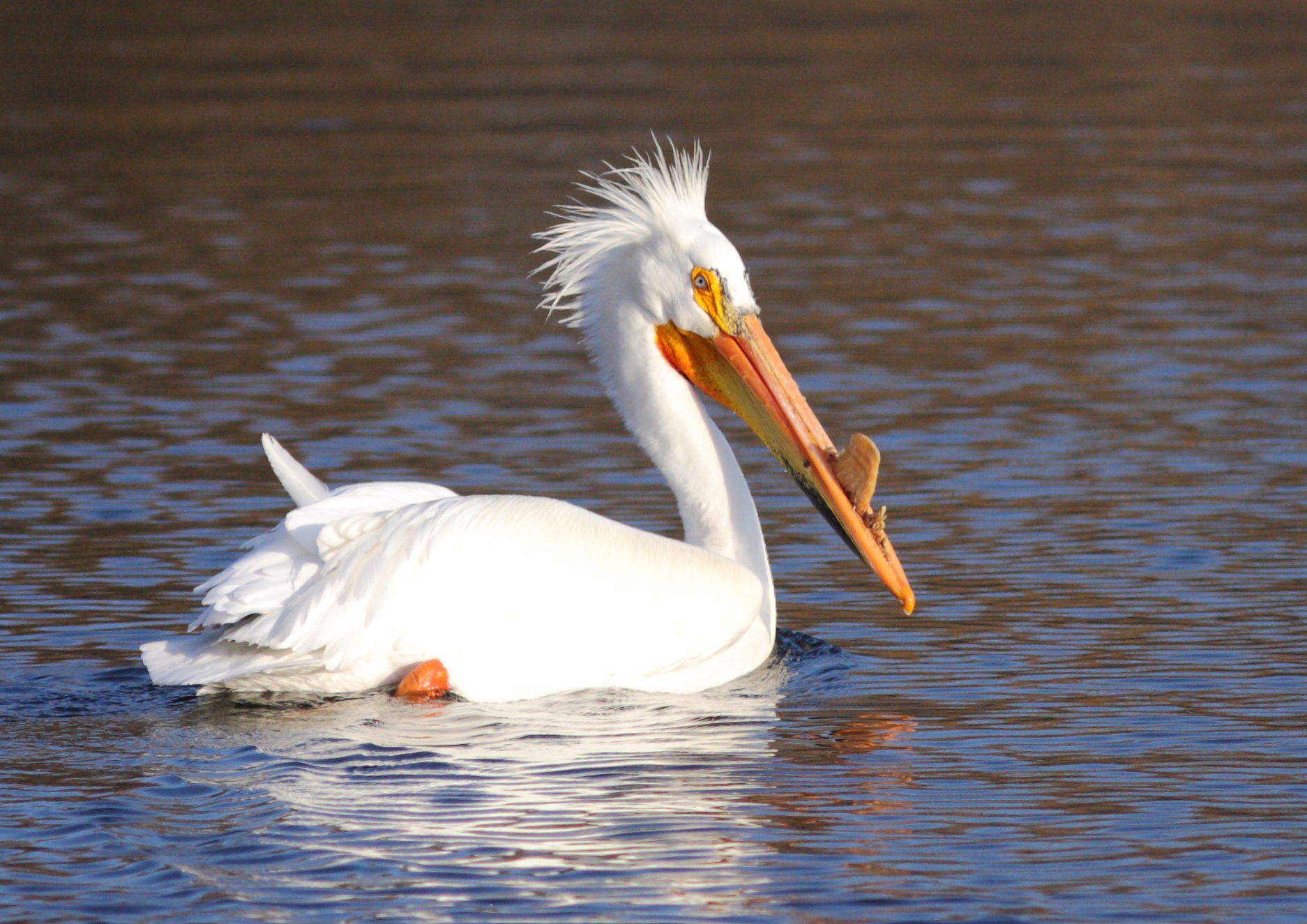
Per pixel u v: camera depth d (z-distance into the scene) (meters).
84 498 15.45
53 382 19.61
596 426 17.98
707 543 12.38
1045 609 12.72
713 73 44.84
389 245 27.20
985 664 11.62
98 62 47.28
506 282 24.80
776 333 21.73
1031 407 18.53
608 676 10.98
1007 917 7.93
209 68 46.44
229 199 30.94
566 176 32.19
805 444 12.19
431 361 20.67
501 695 10.76
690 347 12.59
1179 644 11.90
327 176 32.88
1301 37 50.75
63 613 12.51
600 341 12.70
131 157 34.88
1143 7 57.56
